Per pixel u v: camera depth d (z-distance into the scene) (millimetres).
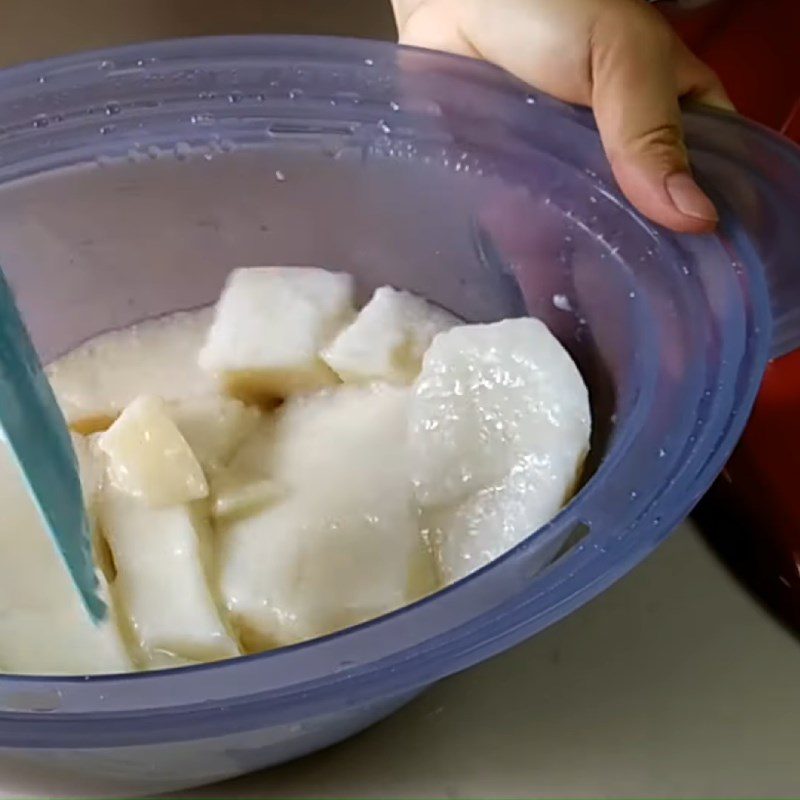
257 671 452
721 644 539
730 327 503
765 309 504
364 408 596
